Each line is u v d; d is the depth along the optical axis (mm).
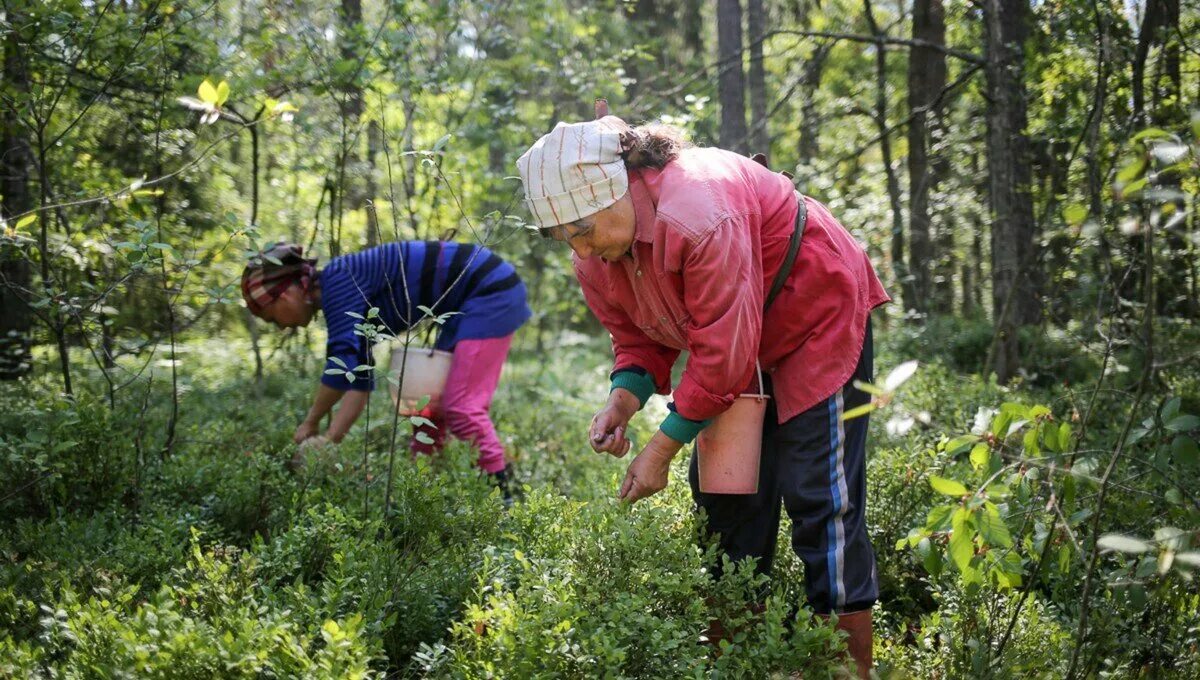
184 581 2684
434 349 4617
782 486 2844
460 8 6980
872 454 4562
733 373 2596
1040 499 2752
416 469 3566
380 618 2691
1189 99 6465
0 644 2311
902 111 12812
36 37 4418
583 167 2545
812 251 2756
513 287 4738
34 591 2879
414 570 3059
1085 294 6527
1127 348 6309
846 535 2777
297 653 2191
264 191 9609
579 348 11570
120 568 2873
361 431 5141
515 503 3482
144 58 4922
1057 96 7125
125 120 6547
